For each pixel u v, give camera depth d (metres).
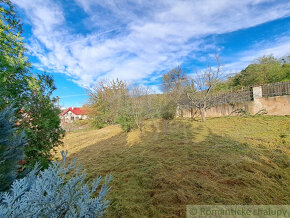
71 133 15.13
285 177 2.47
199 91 11.30
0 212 0.81
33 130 2.81
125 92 13.17
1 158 1.49
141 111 10.11
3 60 2.41
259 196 2.07
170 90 14.42
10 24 3.07
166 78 18.55
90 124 18.22
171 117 13.17
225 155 3.67
